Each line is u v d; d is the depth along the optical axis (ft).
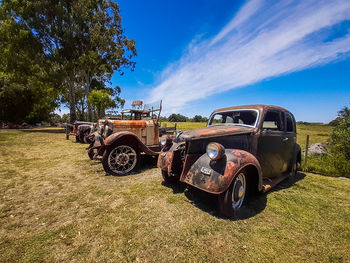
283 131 11.37
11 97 74.84
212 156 7.27
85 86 77.61
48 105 102.12
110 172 13.23
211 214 7.63
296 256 5.27
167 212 7.79
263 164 9.73
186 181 7.84
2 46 55.93
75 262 5.02
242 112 10.84
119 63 71.46
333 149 17.04
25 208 8.26
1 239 6.03
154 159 18.70
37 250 5.50
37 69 55.83
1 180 12.21
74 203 8.74
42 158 19.31
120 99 92.73
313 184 11.64
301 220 7.21
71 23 61.62
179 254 5.33
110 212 7.83
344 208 8.23
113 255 5.29
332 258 5.18
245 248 5.60
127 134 13.39
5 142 30.68
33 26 54.80
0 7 54.54
